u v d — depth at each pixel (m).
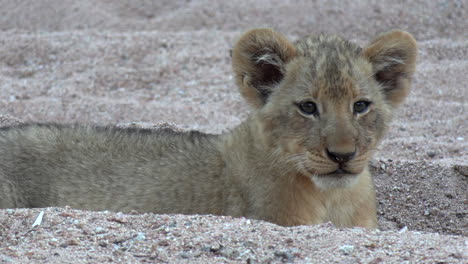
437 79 20.55
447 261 7.72
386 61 10.38
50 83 20.62
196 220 9.15
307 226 9.06
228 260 8.06
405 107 18.92
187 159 11.08
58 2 26.97
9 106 18.78
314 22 25.17
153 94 20.03
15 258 8.01
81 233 8.73
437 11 25.06
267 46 10.22
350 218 10.73
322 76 9.71
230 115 18.55
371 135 9.93
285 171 10.18
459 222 12.48
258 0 26.42
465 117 18.19
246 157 10.52
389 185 13.31
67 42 23.06
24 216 9.17
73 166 11.35
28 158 11.45
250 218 10.42
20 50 22.56
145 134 11.67
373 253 8.05
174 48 22.75
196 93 20.03
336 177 9.70
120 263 7.96
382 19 25.02
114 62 21.84
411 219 12.59
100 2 27.14
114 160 11.32
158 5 27.02
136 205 11.02
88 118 18.30
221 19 25.78
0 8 26.84
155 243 8.48
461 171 13.55
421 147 16.41
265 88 10.40
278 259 8.02
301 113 9.84
